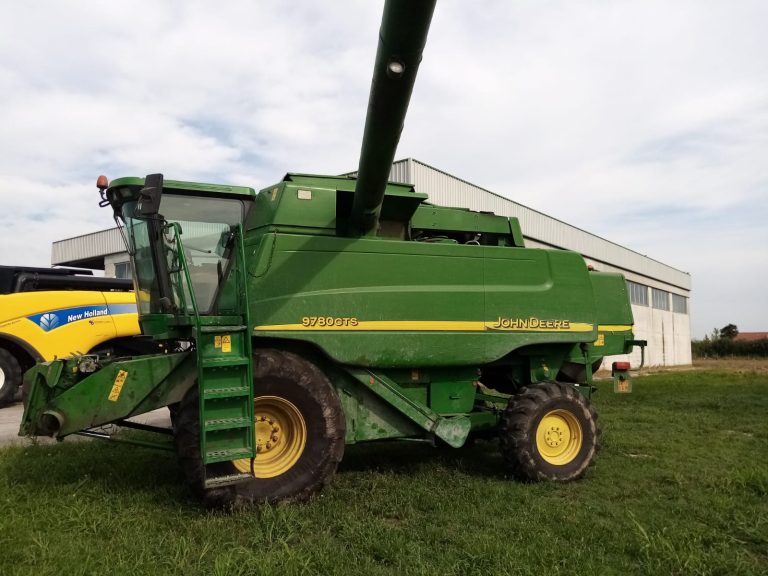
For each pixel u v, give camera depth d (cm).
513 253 609
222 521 421
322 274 527
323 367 541
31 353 1067
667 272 3841
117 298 1161
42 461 576
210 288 526
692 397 1284
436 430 561
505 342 593
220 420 433
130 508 442
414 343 554
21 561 350
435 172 1781
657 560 374
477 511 465
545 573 344
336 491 505
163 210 529
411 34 363
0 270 1155
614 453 701
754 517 458
